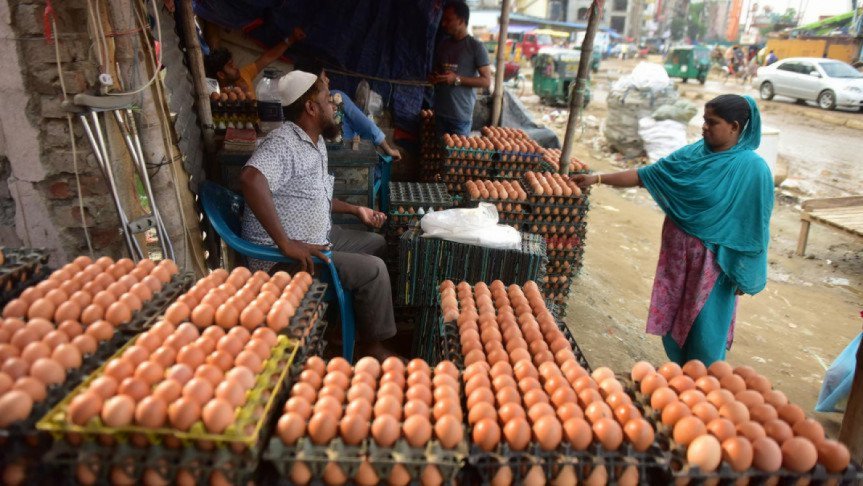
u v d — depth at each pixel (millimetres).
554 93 16781
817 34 31078
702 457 1599
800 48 27547
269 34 5980
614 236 6996
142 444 1513
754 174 2770
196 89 4129
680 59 24344
